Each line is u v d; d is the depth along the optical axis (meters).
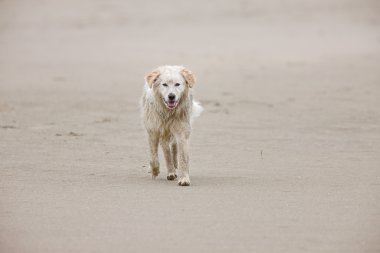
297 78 31.62
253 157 14.79
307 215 10.07
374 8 68.81
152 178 12.80
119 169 13.61
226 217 9.95
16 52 47.75
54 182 12.30
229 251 8.54
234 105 23.25
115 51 47.22
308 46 47.34
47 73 36.12
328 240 8.94
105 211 10.28
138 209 10.39
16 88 29.69
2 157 14.66
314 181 12.38
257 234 9.17
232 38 53.47
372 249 8.63
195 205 10.61
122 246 8.73
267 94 26.33
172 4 73.06
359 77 31.17
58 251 8.59
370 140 16.83
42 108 23.06
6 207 10.54
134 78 33.34
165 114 12.51
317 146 16.05
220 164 14.08
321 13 67.00
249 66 37.50
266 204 10.69
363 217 9.98
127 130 18.34
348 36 52.84
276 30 57.69
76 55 45.53
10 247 8.74
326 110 21.89
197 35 55.50
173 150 13.45
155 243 8.83
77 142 16.55
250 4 72.38
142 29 59.78
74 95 26.95
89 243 8.86
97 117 20.89
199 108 13.62
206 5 72.25
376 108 22.14
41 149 15.62
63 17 66.94
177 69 12.57
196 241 8.89
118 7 72.00
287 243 8.82
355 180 12.45
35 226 9.56
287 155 15.00
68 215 10.08
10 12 70.06
